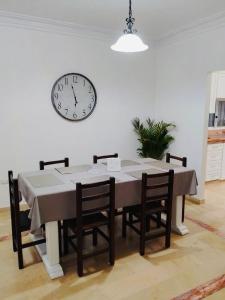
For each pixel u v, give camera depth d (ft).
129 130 14.89
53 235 7.39
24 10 10.48
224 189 15.56
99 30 12.74
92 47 13.07
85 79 13.10
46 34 11.85
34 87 11.93
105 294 6.70
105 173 9.04
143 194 8.12
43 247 8.55
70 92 12.80
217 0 9.45
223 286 7.02
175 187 9.20
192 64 12.84
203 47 12.16
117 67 13.96
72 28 12.25
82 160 13.67
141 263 8.06
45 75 12.10
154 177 8.22
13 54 11.30
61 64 12.41
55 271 7.38
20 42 11.35
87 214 7.48
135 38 7.59
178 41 13.51
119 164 9.39
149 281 7.22
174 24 12.07
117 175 8.78
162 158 14.82
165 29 12.81
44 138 12.50
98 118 13.82
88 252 8.61
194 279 7.31
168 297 6.60
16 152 11.95
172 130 14.44
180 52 13.47
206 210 12.30
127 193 8.19
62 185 7.70
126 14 10.85
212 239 9.57
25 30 11.37
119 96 14.28
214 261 8.18
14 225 8.07
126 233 10.00
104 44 13.37
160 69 14.94
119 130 14.57
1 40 10.98
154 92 15.46
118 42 7.68
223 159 16.98
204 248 8.95
